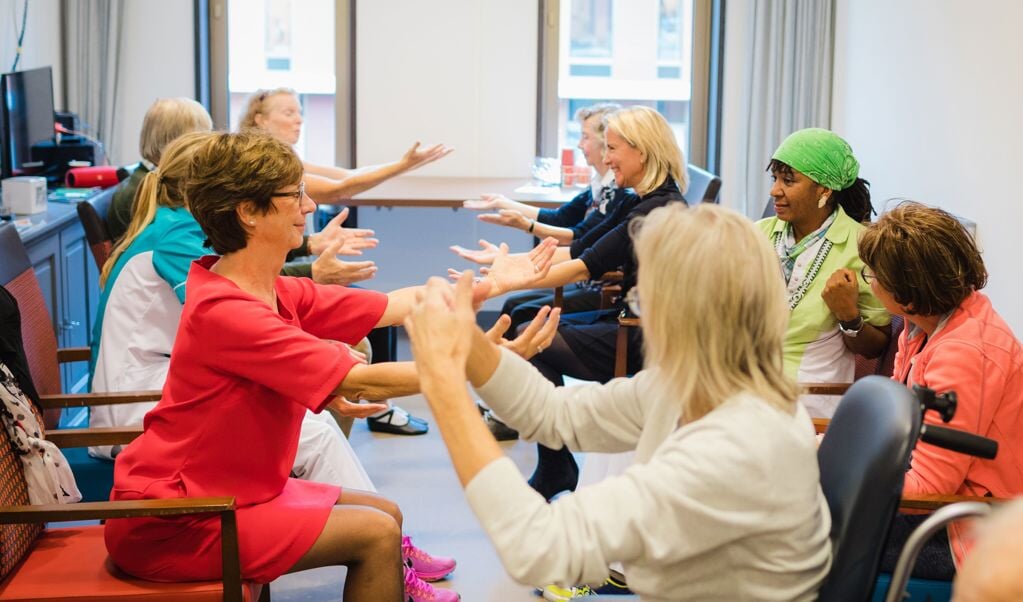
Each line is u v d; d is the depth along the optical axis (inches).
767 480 56.9
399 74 229.5
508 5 227.6
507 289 99.9
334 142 233.3
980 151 160.9
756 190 222.7
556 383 149.6
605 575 56.8
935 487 85.0
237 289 83.3
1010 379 85.0
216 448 84.0
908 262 86.7
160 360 119.6
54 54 211.9
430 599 116.2
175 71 224.7
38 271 159.2
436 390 58.6
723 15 223.8
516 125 232.1
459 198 198.1
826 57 217.8
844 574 62.1
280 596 121.4
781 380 59.7
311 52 230.8
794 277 118.0
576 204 176.2
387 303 94.2
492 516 56.4
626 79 234.2
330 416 121.4
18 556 88.2
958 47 167.3
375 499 95.3
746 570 59.4
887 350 114.0
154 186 119.3
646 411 66.6
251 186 82.2
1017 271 150.9
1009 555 40.9
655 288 59.3
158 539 84.7
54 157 198.4
